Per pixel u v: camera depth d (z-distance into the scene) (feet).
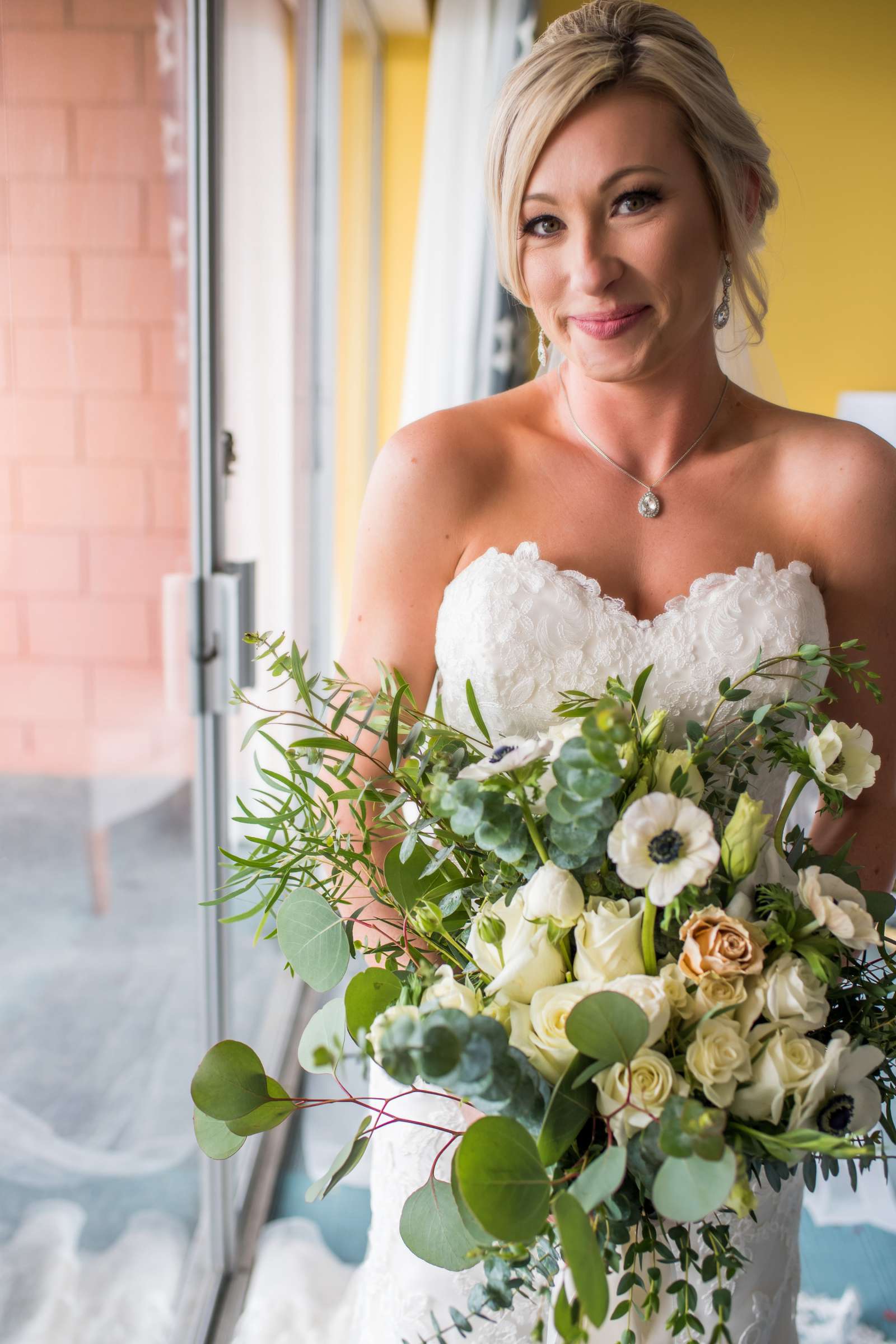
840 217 13.35
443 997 2.58
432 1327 3.91
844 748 3.08
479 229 11.40
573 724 2.85
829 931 2.69
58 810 4.43
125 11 4.49
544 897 2.60
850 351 13.67
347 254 11.73
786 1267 3.90
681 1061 2.53
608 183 3.53
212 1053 2.75
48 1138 4.77
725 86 3.64
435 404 12.01
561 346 3.92
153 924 5.50
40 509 3.97
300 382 9.31
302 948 2.96
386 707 3.30
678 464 4.20
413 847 2.86
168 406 5.32
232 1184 6.68
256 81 7.10
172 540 5.49
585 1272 2.11
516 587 4.00
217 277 5.68
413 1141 3.99
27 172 3.73
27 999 4.41
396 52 13.74
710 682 3.97
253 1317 6.19
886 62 12.94
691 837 2.52
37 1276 4.83
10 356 3.68
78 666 4.42
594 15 3.60
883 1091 2.96
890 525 4.20
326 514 10.74
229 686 6.05
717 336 4.95
